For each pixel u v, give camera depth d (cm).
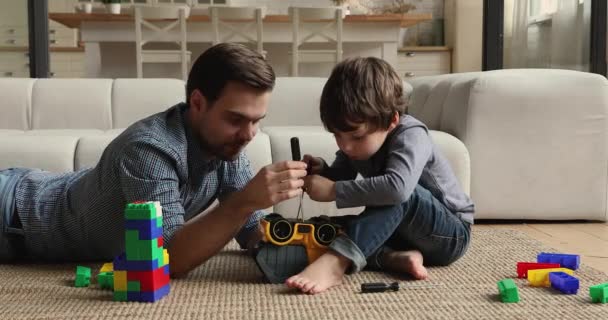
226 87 137
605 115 249
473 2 672
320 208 229
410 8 725
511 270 160
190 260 141
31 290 140
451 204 160
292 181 136
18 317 120
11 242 166
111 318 119
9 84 301
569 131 248
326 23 523
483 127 245
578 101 248
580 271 160
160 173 142
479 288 142
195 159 151
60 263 170
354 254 143
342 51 542
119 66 527
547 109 247
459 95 254
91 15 493
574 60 437
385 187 142
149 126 147
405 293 138
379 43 552
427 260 164
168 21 519
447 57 694
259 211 176
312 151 232
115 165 146
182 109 151
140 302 130
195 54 557
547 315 122
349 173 164
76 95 301
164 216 141
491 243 198
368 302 130
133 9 493
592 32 415
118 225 154
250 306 127
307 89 311
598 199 250
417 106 299
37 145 223
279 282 145
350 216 157
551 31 468
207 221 138
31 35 432
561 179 249
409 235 157
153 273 130
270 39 527
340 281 144
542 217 250
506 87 246
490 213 248
